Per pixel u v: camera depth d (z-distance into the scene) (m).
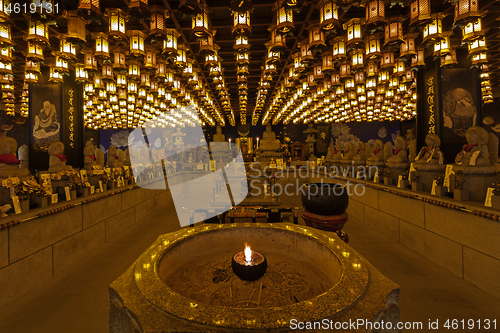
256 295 1.27
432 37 3.93
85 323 2.22
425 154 4.30
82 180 4.11
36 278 2.86
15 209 2.75
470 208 2.85
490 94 8.58
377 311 0.87
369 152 7.34
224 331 0.78
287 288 1.34
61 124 7.29
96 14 3.39
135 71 6.51
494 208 2.66
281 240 1.83
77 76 6.37
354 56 5.89
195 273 1.54
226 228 1.86
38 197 3.11
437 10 4.98
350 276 1.09
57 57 5.30
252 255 1.38
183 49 6.00
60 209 3.19
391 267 3.32
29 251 2.78
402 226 4.21
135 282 1.07
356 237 4.65
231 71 9.45
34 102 7.20
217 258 1.78
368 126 19.81
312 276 1.50
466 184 3.20
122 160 6.08
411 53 5.03
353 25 4.48
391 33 4.25
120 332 1.00
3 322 2.25
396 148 5.28
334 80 7.81
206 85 10.73
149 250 1.42
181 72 6.93
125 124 14.00
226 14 5.50
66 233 3.41
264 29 6.27
